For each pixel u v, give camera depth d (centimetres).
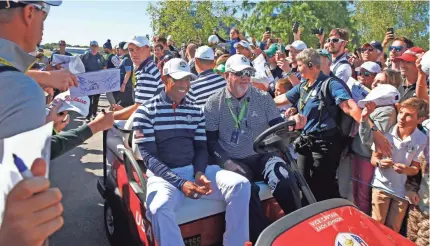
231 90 299
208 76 406
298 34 629
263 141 240
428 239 274
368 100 300
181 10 1661
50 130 76
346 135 322
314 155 329
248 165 300
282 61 463
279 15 1938
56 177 515
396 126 291
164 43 768
